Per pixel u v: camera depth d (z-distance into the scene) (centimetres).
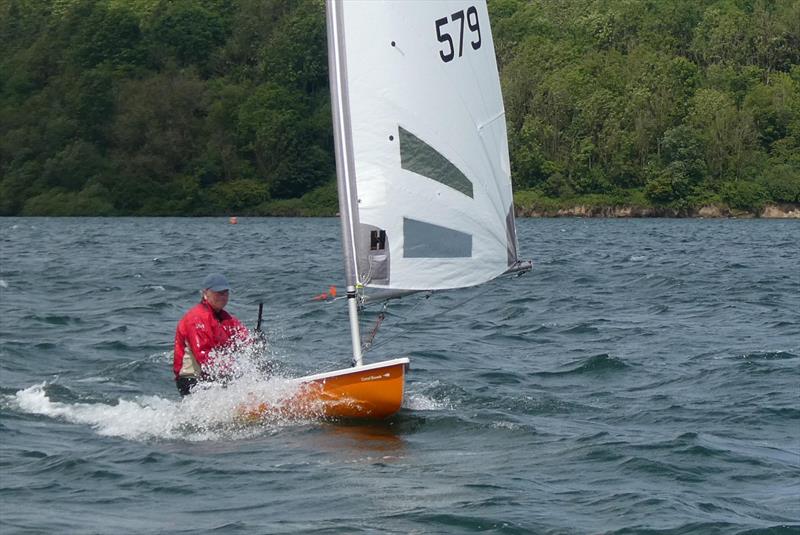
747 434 2478
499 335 4147
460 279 2556
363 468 2145
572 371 3312
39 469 2116
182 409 2559
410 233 2488
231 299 5519
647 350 3741
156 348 3766
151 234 13875
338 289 5912
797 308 5100
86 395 2861
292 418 2539
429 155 2498
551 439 2394
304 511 1856
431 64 2498
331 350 3750
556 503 1909
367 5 2452
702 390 3000
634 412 2716
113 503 1902
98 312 4922
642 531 1759
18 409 2675
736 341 3962
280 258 8969
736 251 10062
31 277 6788
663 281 6400
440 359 3531
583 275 6975
